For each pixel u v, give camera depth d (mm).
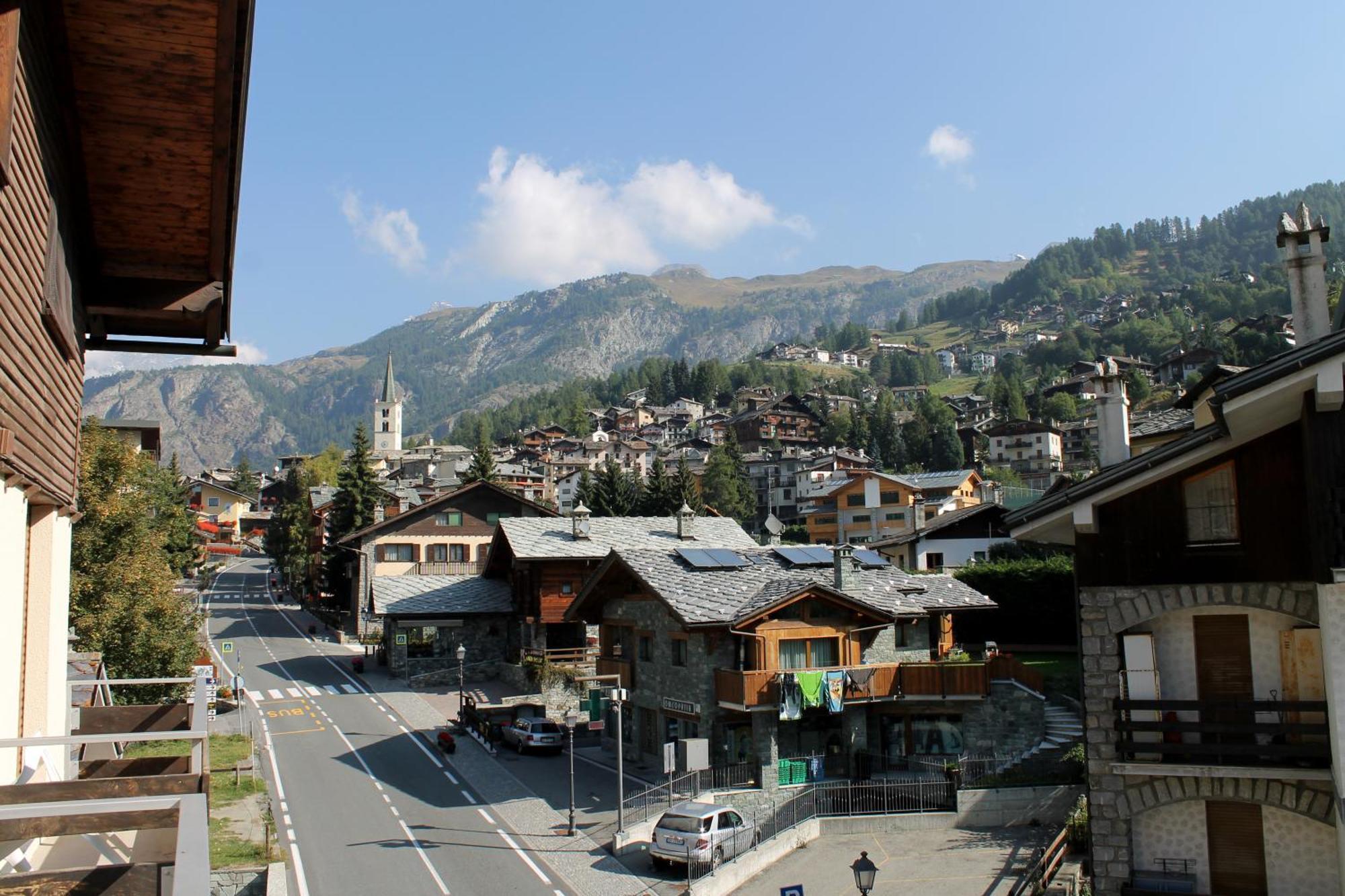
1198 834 18797
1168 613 19062
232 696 54562
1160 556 18656
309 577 102750
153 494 53844
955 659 42062
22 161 10312
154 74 11234
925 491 108938
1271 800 17812
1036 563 56281
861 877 21312
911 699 38031
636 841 31891
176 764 13656
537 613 60250
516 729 44125
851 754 37969
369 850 30984
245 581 123750
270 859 28781
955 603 42500
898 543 72812
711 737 36656
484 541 77938
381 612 62531
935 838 33156
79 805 7418
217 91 11484
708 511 112062
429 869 29391
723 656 37125
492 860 30219
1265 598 17906
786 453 178000
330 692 58125
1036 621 55969
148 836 10086
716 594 38250
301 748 44312
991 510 70812
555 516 79000
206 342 16812
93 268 15094
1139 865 18844
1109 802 18703
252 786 37562
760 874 29906
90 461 43906
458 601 65062
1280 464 18016
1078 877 25625
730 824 30781
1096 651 18938
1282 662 18344
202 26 10445
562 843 31891
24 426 11156
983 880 28500
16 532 11789
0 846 10352
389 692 58406
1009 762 36875
